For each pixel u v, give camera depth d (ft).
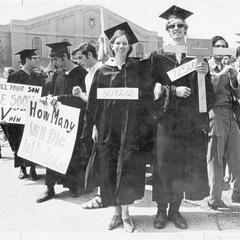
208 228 11.54
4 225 11.82
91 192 14.97
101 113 11.66
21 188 15.58
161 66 11.55
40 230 11.43
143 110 11.51
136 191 11.37
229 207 13.23
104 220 12.26
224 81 12.60
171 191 11.52
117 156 11.53
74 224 11.86
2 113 16.30
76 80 14.15
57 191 15.25
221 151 12.69
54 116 13.91
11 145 16.65
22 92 16.43
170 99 11.35
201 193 11.80
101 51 13.78
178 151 11.48
